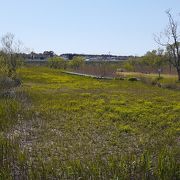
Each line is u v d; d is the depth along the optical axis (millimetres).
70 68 132125
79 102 39781
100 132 24688
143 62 135500
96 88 59750
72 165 15562
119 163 16031
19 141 21297
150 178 14602
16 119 27344
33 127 25859
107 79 80875
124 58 175500
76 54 178625
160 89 60000
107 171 14883
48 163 16484
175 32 91875
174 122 28328
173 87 62812
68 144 21344
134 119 29219
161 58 118625
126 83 70938
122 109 33906
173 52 84125
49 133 24047
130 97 45906
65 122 28078
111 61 158250
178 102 40531
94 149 20312
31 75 82438
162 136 23547
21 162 15977
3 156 16859
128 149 20375
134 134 24266
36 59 159125
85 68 114562
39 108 34344
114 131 25031
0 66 50906
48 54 171750
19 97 40062
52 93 50094
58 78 79625
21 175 15047
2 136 21281
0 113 27688
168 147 20172
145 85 67500
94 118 29969
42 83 68625
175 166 14727
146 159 15594
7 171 14867
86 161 16906
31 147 20281
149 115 31016
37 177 14695
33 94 46094
